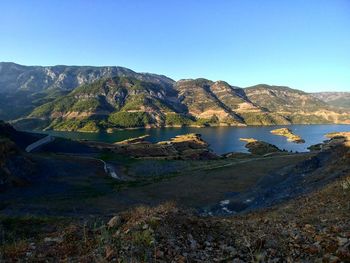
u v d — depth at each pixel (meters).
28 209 34.50
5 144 61.09
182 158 110.50
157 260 9.23
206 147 163.62
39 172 60.69
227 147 173.38
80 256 9.81
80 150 113.75
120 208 37.88
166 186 50.66
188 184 50.97
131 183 56.34
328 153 51.53
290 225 13.73
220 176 54.75
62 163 71.44
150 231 10.55
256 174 54.19
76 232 11.98
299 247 10.52
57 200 42.41
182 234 11.05
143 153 122.94
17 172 55.16
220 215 35.12
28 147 96.75
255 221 15.39
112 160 89.44
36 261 9.72
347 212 15.94
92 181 59.34
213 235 11.61
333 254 9.48
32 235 17.20
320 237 11.04
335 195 21.16
